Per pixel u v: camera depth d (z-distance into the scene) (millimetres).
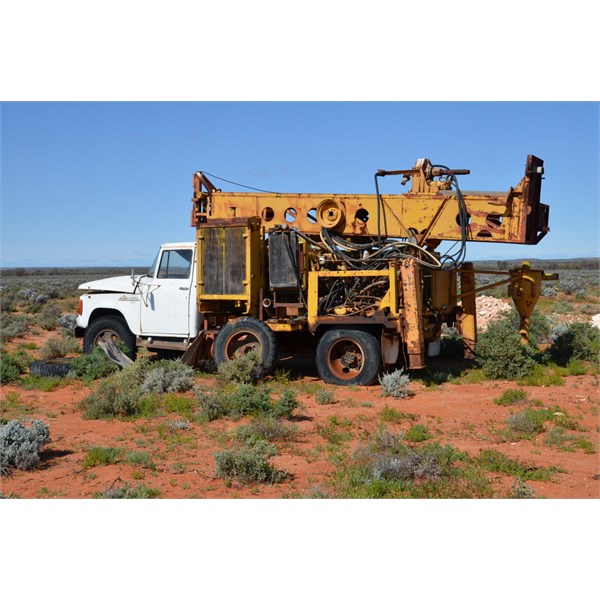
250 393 9984
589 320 25047
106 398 10211
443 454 7344
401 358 13516
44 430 8078
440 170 13000
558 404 10297
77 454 7984
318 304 12836
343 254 13078
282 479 6922
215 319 13867
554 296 40375
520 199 12367
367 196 13320
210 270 13367
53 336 23375
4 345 20031
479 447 8117
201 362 13836
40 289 54781
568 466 7371
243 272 13094
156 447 8219
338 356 12609
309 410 10234
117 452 7891
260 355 12664
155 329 14320
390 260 12562
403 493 6457
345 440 8406
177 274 14281
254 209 14070
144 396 10773
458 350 15898
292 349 14289
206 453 7930
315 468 7324
